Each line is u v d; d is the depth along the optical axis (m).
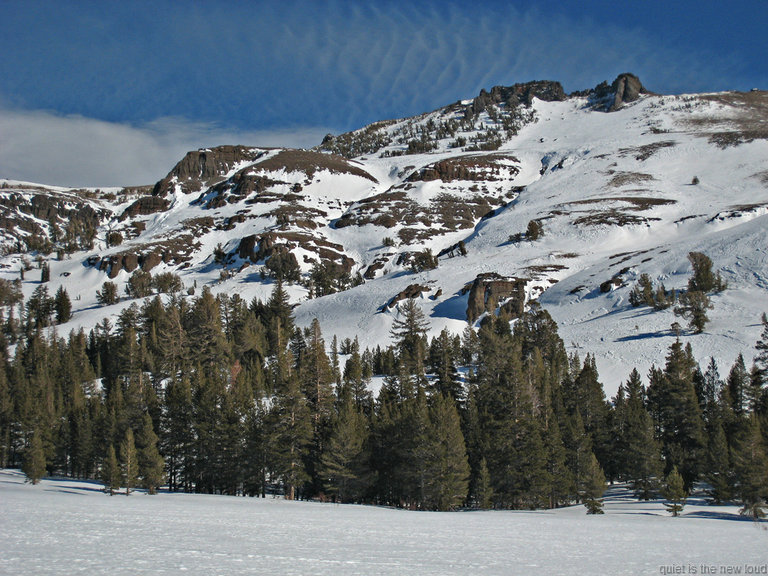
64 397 98.94
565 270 166.38
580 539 26.86
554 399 73.31
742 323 106.75
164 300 188.25
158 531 23.08
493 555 20.22
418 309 127.38
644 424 60.53
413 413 59.09
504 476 59.41
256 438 65.00
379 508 53.41
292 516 35.22
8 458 90.00
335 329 156.00
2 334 137.12
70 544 18.30
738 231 146.00
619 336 113.25
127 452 57.34
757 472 47.69
